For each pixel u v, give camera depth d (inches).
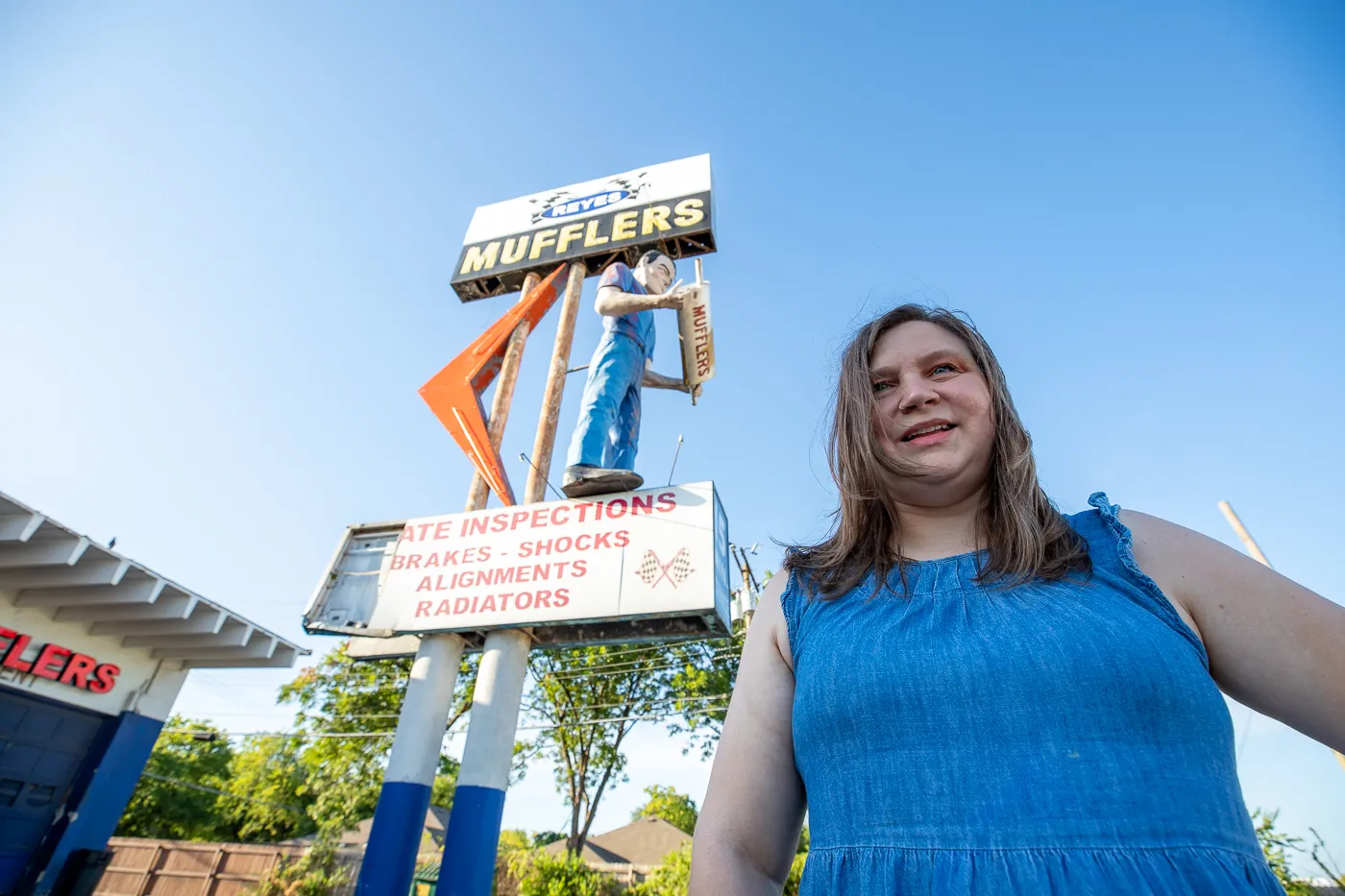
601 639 191.2
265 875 545.3
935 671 31.9
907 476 44.9
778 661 43.6
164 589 247.3
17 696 235.1
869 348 52.9
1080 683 29.1
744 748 39.8
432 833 818.8
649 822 1141.7
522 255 285.7
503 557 191.5
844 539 46.0
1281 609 30.5
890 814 29.9
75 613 252.4
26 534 206.5
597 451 192.2
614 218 282.8
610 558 181.0
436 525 205.0
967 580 38.1
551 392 238.7
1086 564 36.3
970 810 28.0
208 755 951.6
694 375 225.5
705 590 169.0
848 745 32.7
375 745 609.6
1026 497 42.1
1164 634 30.6
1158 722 27.8
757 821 37.2
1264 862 25.9
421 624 187.8
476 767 168.7
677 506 183.6
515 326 255.8
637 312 219.5
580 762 674.2
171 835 826.8
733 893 32.9
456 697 607.5
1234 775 28.1
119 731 260.2
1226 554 33.6
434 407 232.4
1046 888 24.6
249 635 276.1
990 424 46.3
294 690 633.6
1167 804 26.0
